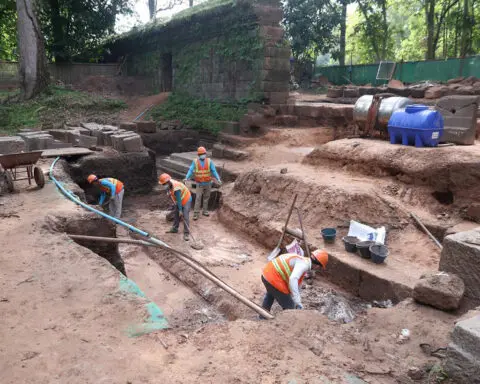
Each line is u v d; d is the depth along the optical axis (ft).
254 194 34.27
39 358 10.62
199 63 66.64
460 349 9.74
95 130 48.65
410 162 28.99
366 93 62.85
